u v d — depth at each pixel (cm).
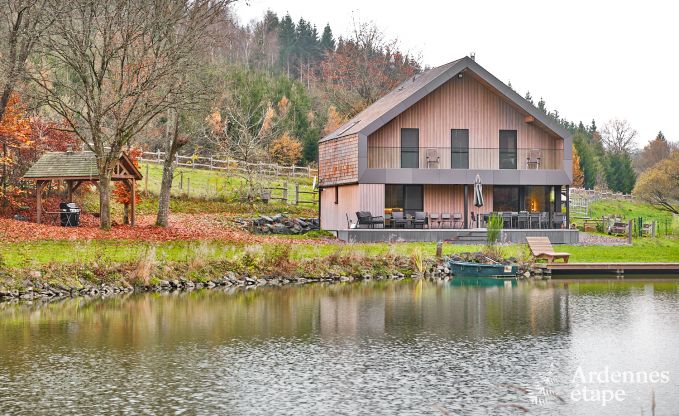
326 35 13500
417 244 3988
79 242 3164
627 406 1505
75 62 3616
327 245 3809
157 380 1648
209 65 4019
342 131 4753
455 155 4522
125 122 3631
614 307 2611
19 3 3612
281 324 2270
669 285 3259
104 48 3547
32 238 3297
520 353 1911
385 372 1723
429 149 4472
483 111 4547
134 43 3675
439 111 4500
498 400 1524
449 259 3581
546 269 3625
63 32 3444
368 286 3148
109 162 3712
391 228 4328
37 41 3528
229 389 1584
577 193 7200
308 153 7306
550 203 4641
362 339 2067
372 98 7306
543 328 2230
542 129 4584
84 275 2869
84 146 4866
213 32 3809
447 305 2652
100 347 1952
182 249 3384
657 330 2200
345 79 7694
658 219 6725
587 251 4019
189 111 3803
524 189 4603
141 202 4919
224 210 5025
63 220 3894
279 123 6981
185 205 4975
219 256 3272
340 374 1703
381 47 7588
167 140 4209
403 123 4456
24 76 3566
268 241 3825
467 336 2114
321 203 4956
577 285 3256
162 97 3619
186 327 2216
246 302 2673
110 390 1573
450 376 1694
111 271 2931
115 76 3825
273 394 1549
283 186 5753
